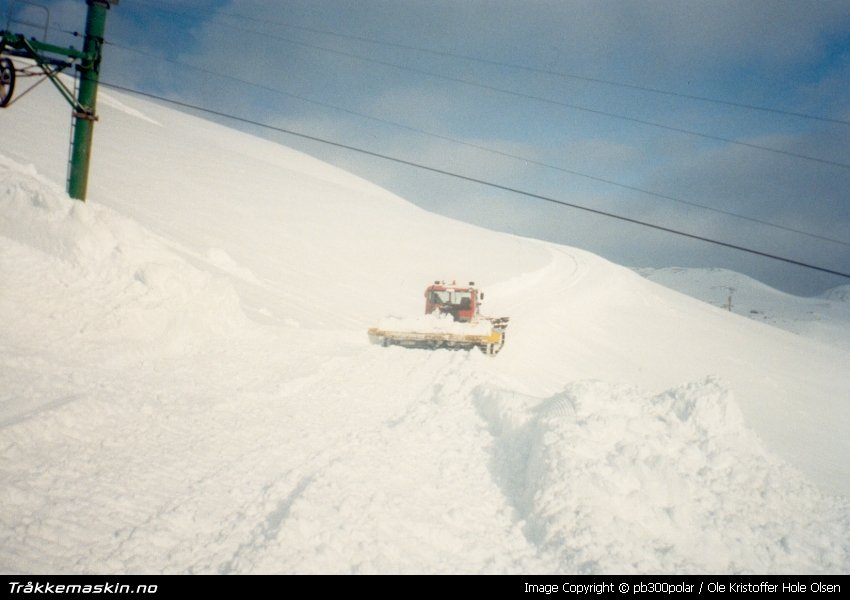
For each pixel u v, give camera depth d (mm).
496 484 6758
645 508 5902
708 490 6520
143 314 10570
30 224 11156
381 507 5629
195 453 6895
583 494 5887
